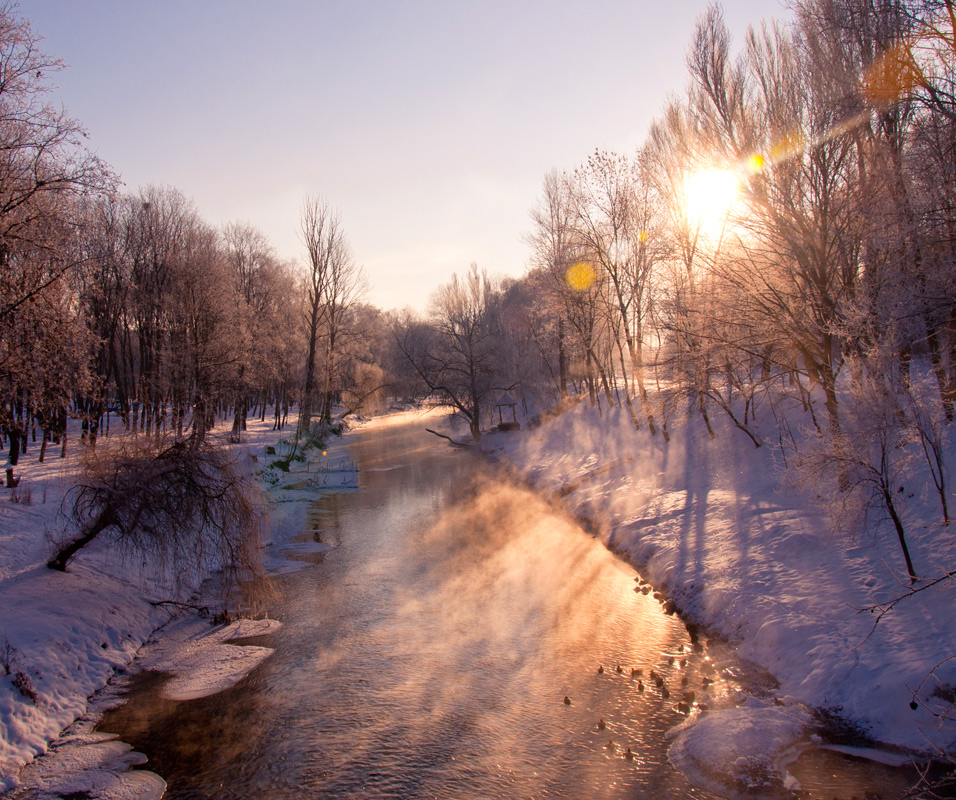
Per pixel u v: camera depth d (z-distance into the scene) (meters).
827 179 15.20
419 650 12.08
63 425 31.17
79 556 14.66
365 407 64.31
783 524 14.48
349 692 10.48
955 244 11.62
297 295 58.69
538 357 55.53
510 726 9.19
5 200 15.70
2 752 8.49
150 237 41.19
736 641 11.20
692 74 18.05
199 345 35.31
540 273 40.94
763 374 18.17
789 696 9.09
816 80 15.20
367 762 8.46
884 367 11.09
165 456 13.80
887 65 12.20
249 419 68.44
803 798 6.97
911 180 12.70
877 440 10.97
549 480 29.61
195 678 11.16
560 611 13.83
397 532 22.20
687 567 14.44
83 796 7.92
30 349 16.05
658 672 10.63
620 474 25.20
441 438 55.12
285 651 12.23
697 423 26.94
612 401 39.28
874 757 7.57
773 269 16.53
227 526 14.30
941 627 9.07
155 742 9.16
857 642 9.48
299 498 29.14
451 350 51.16
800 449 17.91
